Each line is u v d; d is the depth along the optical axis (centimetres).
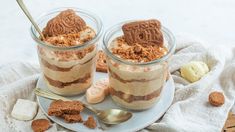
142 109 65
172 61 73
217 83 70
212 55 73
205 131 62
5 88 68
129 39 63
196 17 98
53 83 65
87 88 67
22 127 64
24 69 73
